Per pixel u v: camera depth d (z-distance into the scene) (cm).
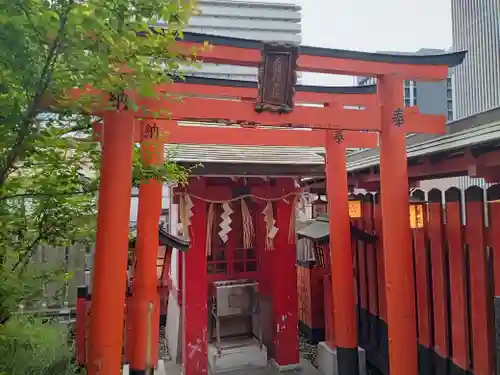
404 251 474
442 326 545
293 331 813
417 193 650
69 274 381
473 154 428
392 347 474
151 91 271
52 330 347
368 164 677
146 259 563
